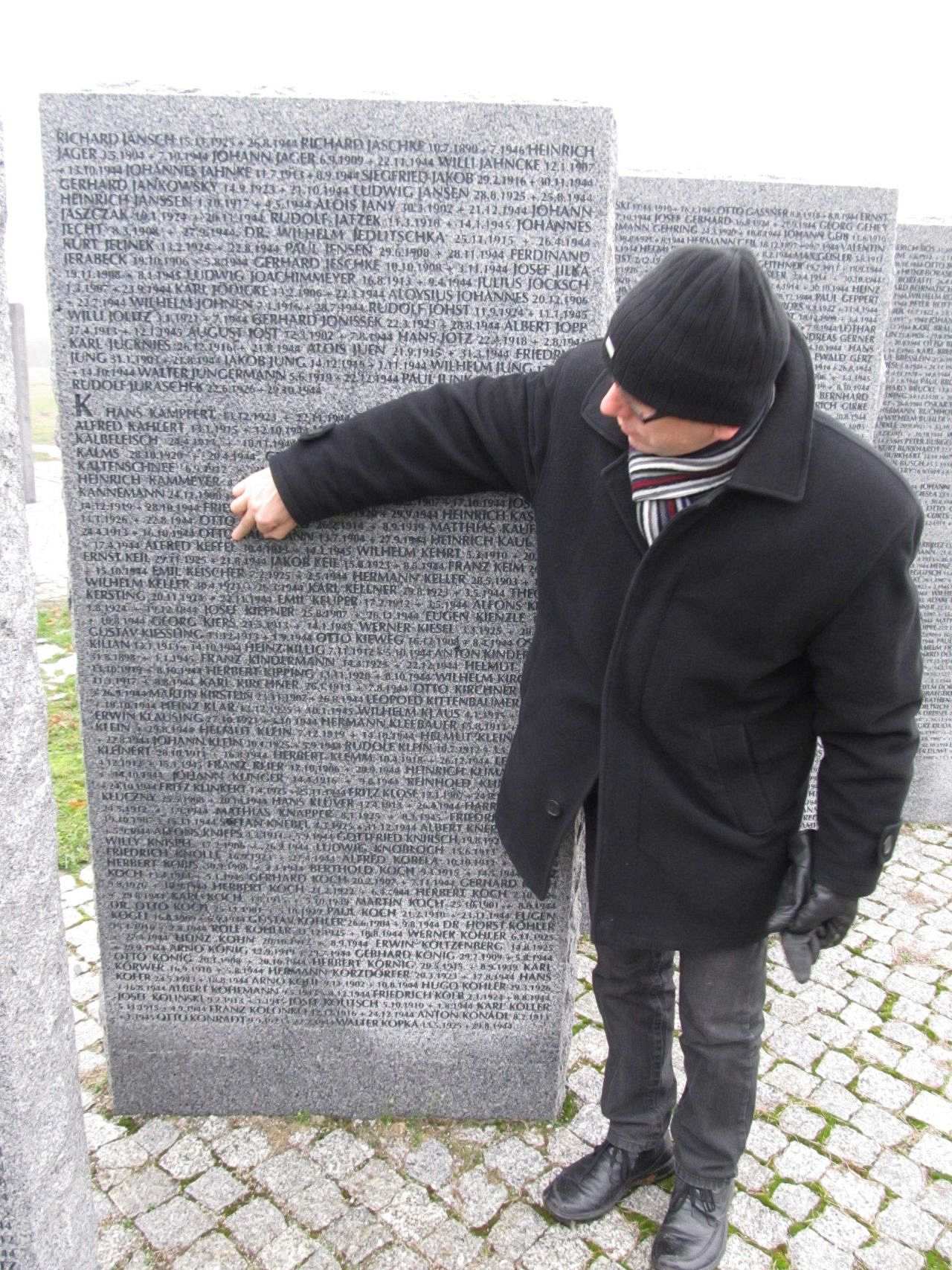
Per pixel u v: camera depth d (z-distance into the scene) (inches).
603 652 68.9
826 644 61.2
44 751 56.2
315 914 92.9
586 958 128.9
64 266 76.0
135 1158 92.0
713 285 51.4
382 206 74.6
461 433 73.6
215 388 78.7
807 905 67.4
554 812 74.4
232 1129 96.0
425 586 83.6
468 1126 97.3
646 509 62.2
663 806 68.4
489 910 92.6
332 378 78.5
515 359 78.1
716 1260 80.4
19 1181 58.1
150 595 84.0
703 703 64.8
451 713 87.3
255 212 74.7
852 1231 85.5
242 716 87.4
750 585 60.0
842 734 65.2
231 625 84.7
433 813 90.0
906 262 149.0
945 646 164.4
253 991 95.0
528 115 72.6
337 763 88.7
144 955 94.1
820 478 58.2
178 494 81.3
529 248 75.5
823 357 134.1
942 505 159.3
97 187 74.4
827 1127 97.4
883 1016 115.5
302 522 77.9
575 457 68.3
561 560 70.7
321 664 85.9
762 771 67.7
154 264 75.9
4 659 51.4
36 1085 58.1
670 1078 85.4
